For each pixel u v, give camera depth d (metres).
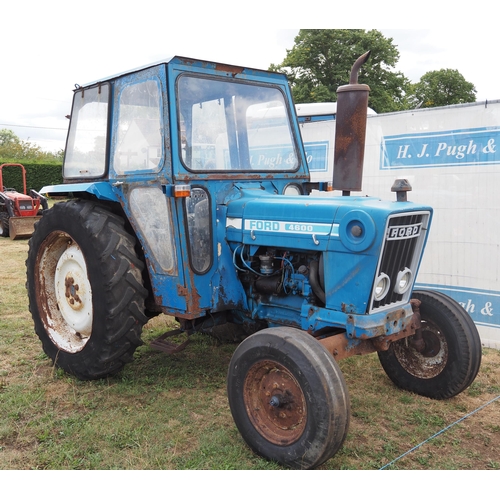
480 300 5.02
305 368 2.57
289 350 2.65
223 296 3.48
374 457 2.90
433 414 3.44
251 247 3.38
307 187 4.04
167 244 3.40
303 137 6.43
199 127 3.40
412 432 3.20
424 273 5.34
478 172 4.92
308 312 3.14
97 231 3.59
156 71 3.29
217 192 3.44
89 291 3.85
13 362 4.16
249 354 2.84
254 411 2.89
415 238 3.17
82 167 4.13
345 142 3.09
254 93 3.77
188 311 3.34
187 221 3.27
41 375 3.94
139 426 3.16
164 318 5.39
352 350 3.03
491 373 4.19
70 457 2.80
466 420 3.36
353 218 2.86
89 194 4.01
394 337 3.15
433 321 3.64
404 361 3.82
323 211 3.02
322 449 2.53
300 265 3.27
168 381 3.85
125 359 3.72
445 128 5.09
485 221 4.92
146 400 3.54
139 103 3.46
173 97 3.23
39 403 3.46
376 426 3.26
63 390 3.68
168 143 3.22
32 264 4.25
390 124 5.50
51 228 4.02
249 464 2.78
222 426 3.19
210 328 3.78
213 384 3.81
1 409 3.34
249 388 2.90
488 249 4.93
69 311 4.11
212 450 2.90
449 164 5.09
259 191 3.56
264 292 3.48
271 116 3.87
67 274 4.07
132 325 3.59
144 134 3.44
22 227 11.77
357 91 3.03
